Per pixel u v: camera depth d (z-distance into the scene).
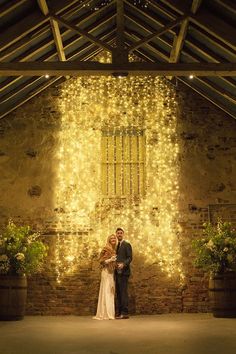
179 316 8.35
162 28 7.19
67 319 8.15
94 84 9.62
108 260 8.39
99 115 9.51
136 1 7.92
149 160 9.36
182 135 9.45
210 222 9.14
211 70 6.98
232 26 6.95
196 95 9.59
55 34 7.63
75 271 8.96
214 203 9.21
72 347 5.22
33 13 6.99
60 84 9.62
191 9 6.92
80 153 9.37
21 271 8.18
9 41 6.84
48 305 8.84
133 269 8.95
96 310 8.80
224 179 9.29
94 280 8.91
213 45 7.63
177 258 9.02
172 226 9.13
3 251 8.22
